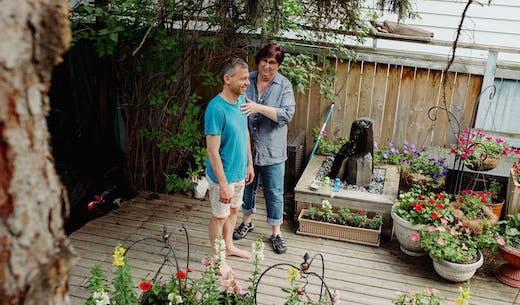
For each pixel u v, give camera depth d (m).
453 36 4.81
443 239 3.05
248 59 4.25
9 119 0.61
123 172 4.14
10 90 0.60
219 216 2.87
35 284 0.66
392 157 4.21
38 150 0.65
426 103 4.22
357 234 3.50
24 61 0.62
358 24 3.70
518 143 4.19
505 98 4.13
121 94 4.16
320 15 3.40
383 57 4.15
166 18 3.45
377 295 2.96
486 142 3.75
